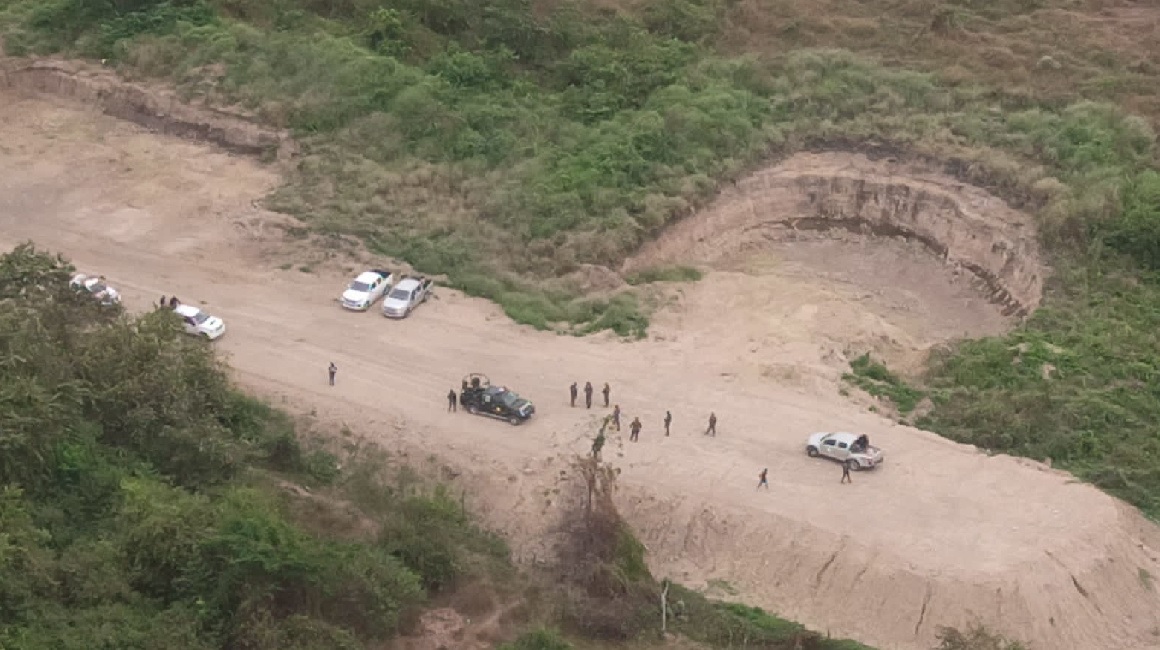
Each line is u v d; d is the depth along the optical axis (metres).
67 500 45.38
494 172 72.12
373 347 58.66
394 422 53.66
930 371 59.59
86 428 47.81
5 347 48.38
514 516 50.06
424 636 44.34
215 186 71.75
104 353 50.94
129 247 66.19
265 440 52.03
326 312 61.25
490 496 50.75
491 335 60.16
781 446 52.97
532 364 58.03
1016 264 68.56
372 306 61.75
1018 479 51.28
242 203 70.06
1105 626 46.19
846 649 44.41
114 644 39.12
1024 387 57.59
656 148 73.75
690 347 60.34
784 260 72.19
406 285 61.69
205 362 53.06
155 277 63.41
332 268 64.69
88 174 72.88
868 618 46.41
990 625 45.09
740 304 65.06
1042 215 68.94
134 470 47.47
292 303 61.81
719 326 62.88
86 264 64.38
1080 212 67.94
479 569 47.59
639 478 51.06
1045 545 47.53
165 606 42.03
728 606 46.72
